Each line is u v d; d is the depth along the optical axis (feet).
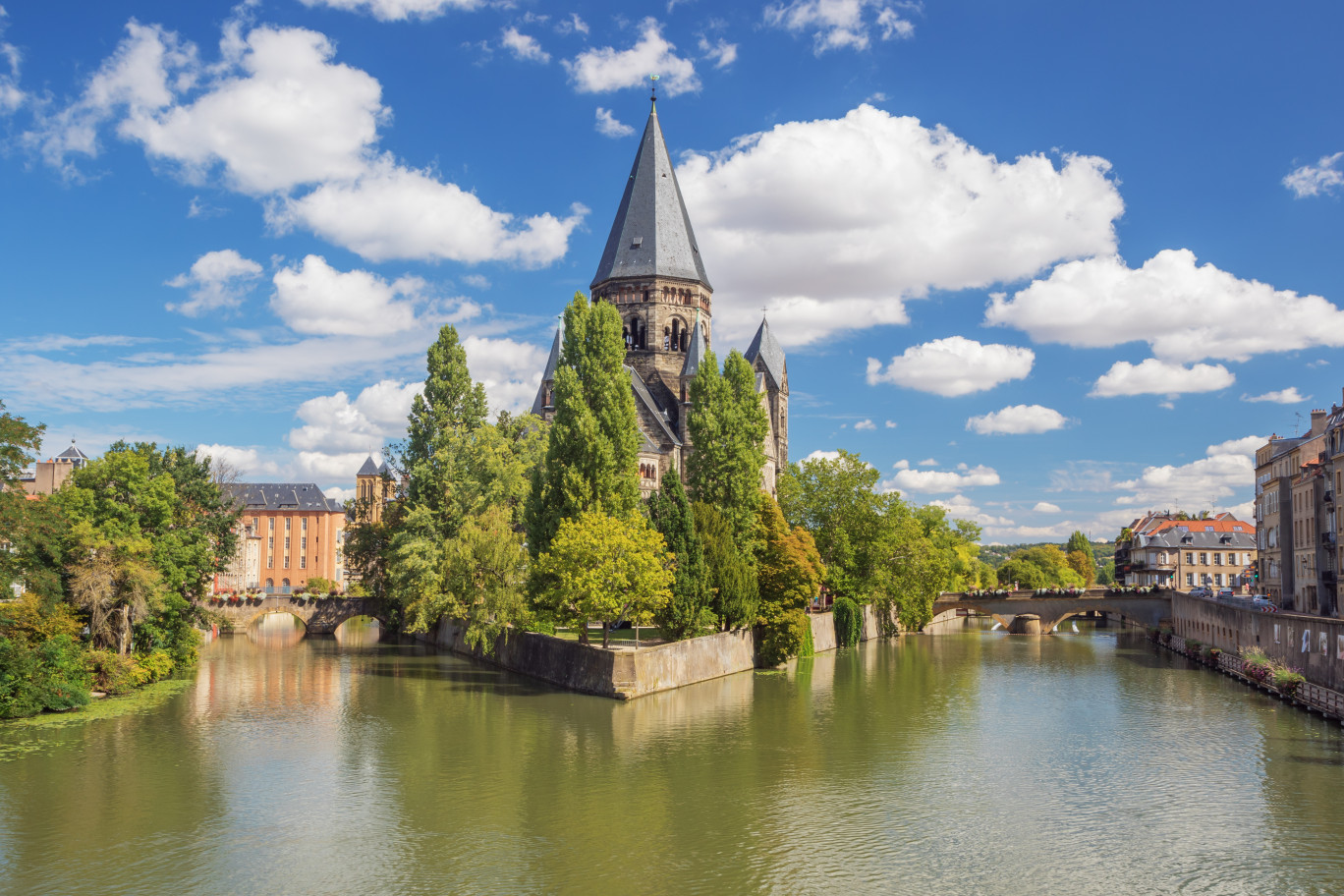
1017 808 146.72
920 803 149.28
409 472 389.39
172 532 282.15
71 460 517.55
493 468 330.95
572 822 138.92
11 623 206.59
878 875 119.75
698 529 284.61
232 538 336.70
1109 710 227.20
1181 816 142.51
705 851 127.85
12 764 167.94
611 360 299.17
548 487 278.46
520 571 286.25
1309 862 124.26
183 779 159.22
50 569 229.25
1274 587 403.13
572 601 247.50
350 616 437.58
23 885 114.93
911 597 422.82
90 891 113.29
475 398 386.11
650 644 266.57
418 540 329.72
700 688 257.14
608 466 275.18
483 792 153.38
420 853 126.41
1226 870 121.60
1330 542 325.83
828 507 397.39
